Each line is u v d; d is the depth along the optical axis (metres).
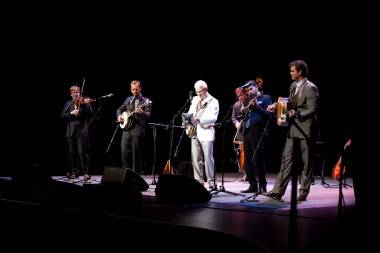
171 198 5.41
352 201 5.52
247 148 6.25
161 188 5.48
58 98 10.15
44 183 5.36
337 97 8.57
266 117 6.16
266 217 4.42
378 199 3.98
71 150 8.16
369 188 4.02
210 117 6.38
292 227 3.30
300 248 3.31
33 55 9.61
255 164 6.19
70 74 9.91
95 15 9.23
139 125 7.21
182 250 3.93
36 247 4.79
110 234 4.34
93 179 8.16
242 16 8.91
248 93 6.14
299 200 5.46
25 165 5.50
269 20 8.75
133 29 9.61
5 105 9.92
